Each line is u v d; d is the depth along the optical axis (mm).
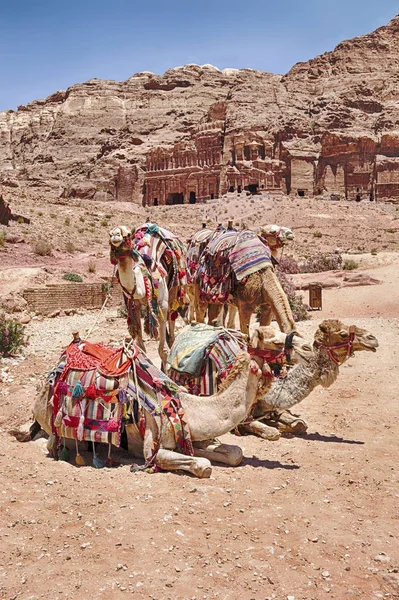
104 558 5164
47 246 42219
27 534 5586
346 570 5062
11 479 6871
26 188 173250
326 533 5695
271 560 5184
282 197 130250
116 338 18250
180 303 10922
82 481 6781
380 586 4852
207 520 5863
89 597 4621
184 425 7047
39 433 8531
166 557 5184
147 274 9500
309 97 177375
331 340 7688
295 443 8469
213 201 135125
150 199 155000
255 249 10562
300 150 143125
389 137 139750
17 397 10555
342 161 142125
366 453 8047
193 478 6844
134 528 5688
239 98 158625
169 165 153500
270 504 6297
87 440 7184
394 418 9750
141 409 7129
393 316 23969
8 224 51438
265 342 7039
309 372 7938
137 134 197375
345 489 6781
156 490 6500
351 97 170000
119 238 8586
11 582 4805
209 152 146000
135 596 4645
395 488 6816
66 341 17922
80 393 7168
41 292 27203
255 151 141000
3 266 35906
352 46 195000
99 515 5949
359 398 11078
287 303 10195
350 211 119312
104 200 159375
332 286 33312
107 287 30578
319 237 97938
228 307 13305
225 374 7691
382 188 137000
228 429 7055
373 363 14125
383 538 5629
